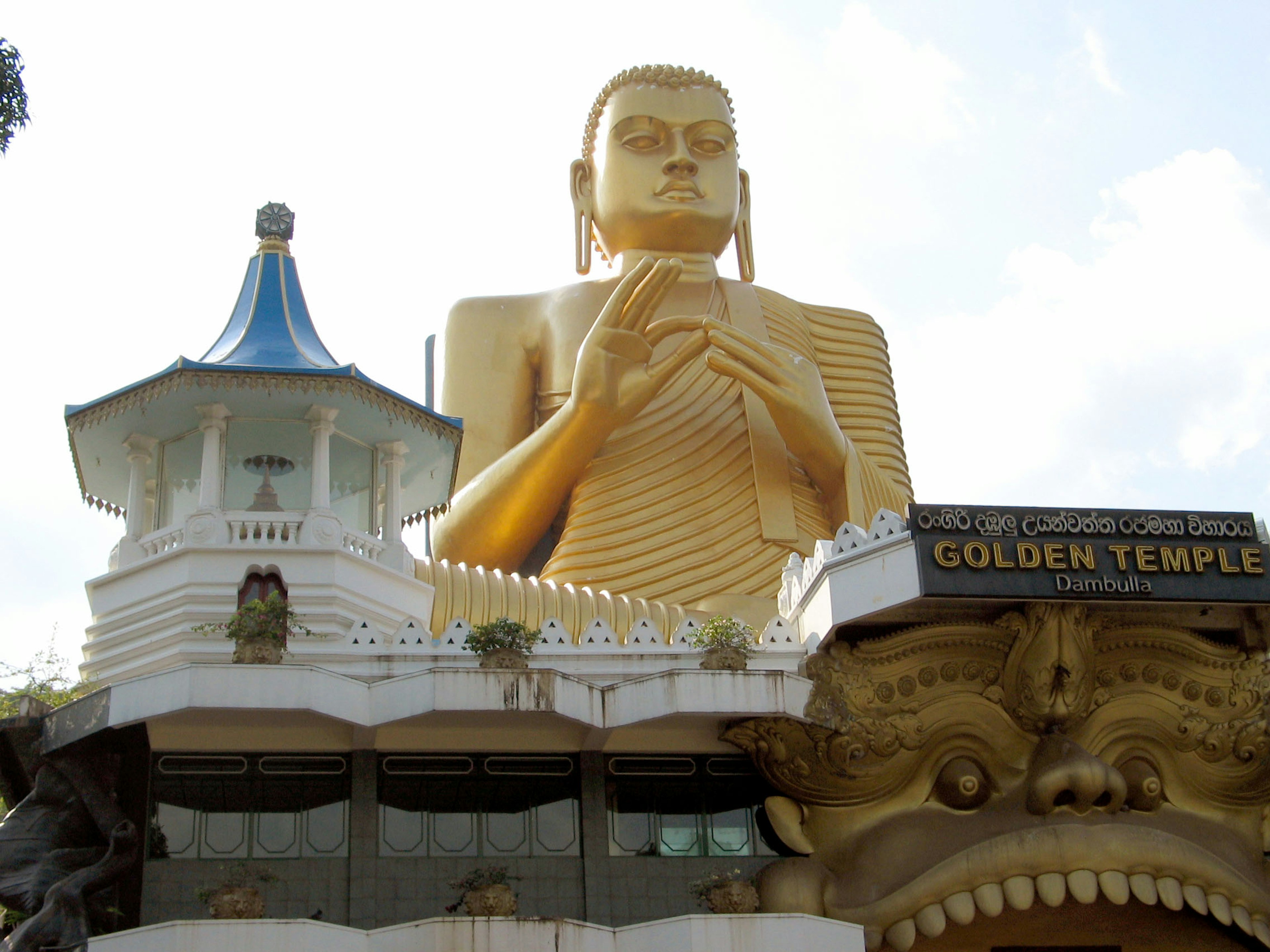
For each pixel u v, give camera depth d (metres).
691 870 22.86
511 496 32.06
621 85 37.97
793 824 23.36
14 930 21.64
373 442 27.12
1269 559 23.77
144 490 26.34
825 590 23.98
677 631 25.25
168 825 21.78
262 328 27.38
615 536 32.03
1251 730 24.47
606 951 20.69
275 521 25.19
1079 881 22.91
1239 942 24.77
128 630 24.88
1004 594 23.05
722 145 37.34
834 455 32.06
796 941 20.89
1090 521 23.64
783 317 36.88
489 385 35.97
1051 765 23.38
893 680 23.89
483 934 20.11
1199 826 24.20
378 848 22.11
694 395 34.19
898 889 22.81
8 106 19.58
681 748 23.42
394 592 25.83
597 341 31.86
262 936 19.45
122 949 19.50
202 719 21.66
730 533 32.22
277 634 22.03
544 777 23.00
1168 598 23.38
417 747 22.70
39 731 22.44
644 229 36.75
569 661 23.88
